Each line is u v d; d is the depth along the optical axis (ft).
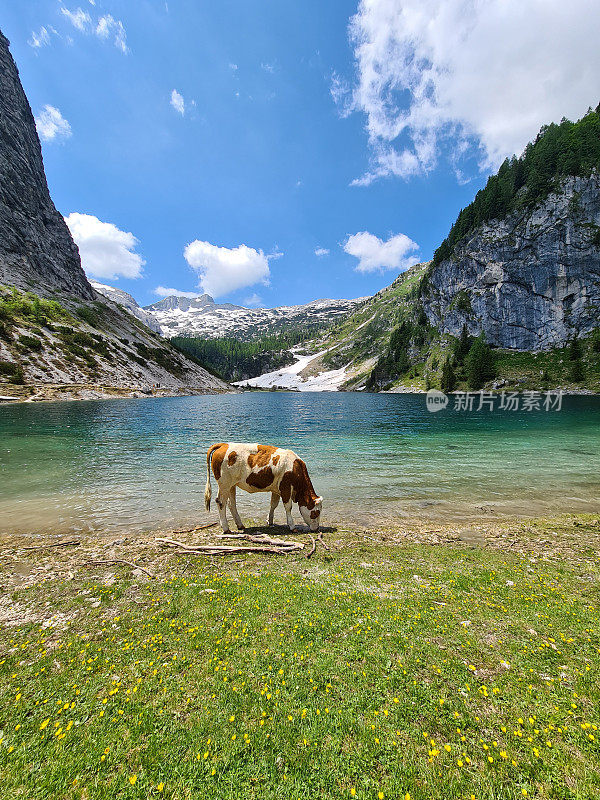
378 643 19.11
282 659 17.85
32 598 24.82
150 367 397.19
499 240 501.97
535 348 462.19
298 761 12.43
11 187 408.67
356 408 246.06
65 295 420.36
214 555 33.12
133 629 20.62
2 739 13.34
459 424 146.41
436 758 12.66
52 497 52.31
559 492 55.93
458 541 37.06
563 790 11.35
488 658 17.99
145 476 64.18
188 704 15.02
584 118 536.42
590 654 18.21
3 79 442.09
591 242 429.79
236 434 119.03
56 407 197.47
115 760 12.55
